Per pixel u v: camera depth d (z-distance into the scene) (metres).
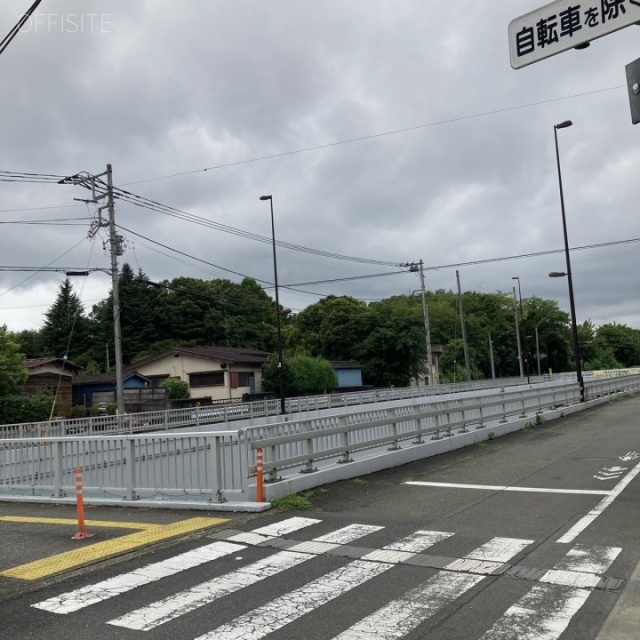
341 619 5.02
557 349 104.62
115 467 10.76
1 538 8.36
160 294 80.62
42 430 21.11
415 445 14.38
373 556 6.83
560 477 11.55
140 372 55.59
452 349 92.31
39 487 11.52
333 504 9.79
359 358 71.31
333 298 79.44
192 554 7.10
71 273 29.72
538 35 4.58
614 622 4.82
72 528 8.77
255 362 54.09
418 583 5.87
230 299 83.56
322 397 39.72
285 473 10.93
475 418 17.59
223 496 9.73
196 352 53.03
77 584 6.14
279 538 7.75
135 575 6.36
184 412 28.59
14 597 5.82
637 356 130.12
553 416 23.28
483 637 4.61
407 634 4.70
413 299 103.75
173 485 10.13
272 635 4.75
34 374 38.41
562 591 5.54
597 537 7.36
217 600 5.54
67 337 85.19
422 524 8.30
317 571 6.33
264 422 30.55
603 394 32.12
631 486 10.47
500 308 107.50
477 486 10.93
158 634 4.82
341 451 12.16
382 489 10.91
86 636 4.83
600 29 4.25
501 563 6.43
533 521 8.24
